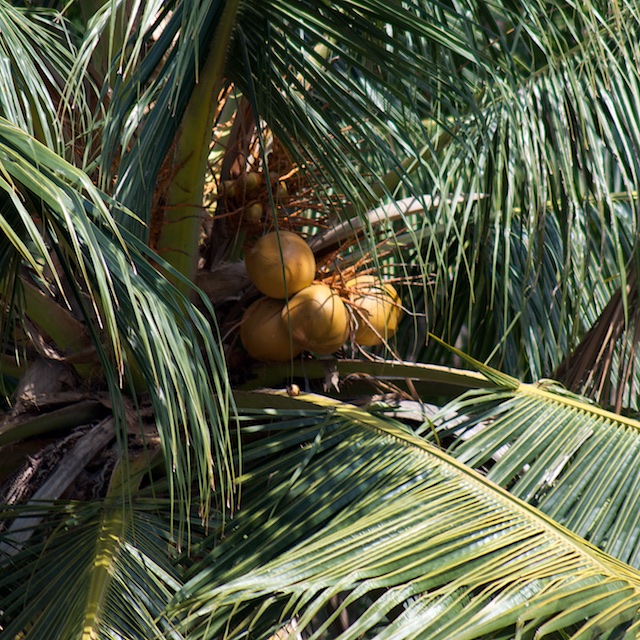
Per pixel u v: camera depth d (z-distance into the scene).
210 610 9.16
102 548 9.39
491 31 9.78
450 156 9.94
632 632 8.89
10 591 9.51
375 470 9.50
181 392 9.05
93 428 9.83
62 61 9.78
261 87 9.71
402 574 9.12
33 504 9.59
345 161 9.76
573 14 9.94
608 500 9.41
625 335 9.98
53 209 8.94
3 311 9.58
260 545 9.38
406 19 9.58
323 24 9.62
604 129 9.83
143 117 9.75
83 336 9.95
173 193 9.83
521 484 9.50
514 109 9.85
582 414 9.70
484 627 8.95
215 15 9.54
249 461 9.81
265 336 9.92
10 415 9.87
